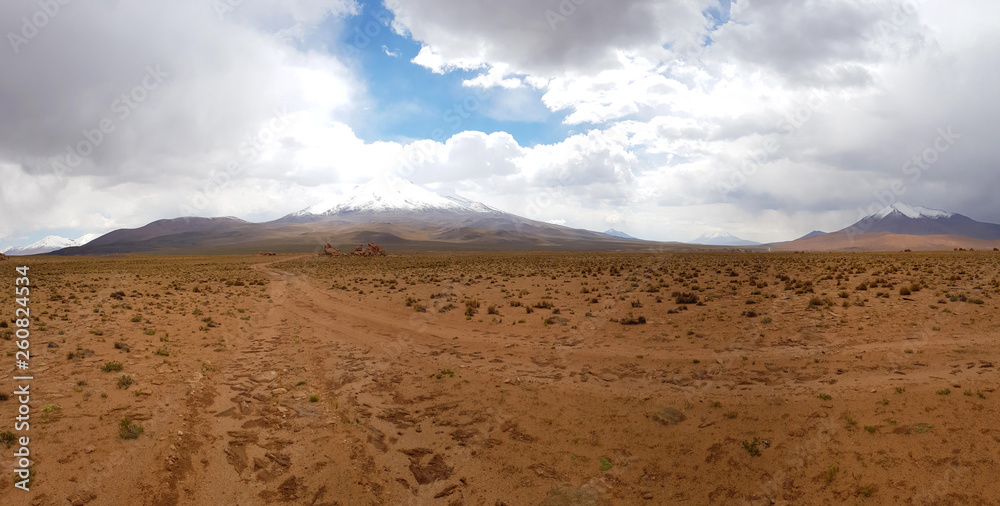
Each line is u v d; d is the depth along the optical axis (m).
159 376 13.16
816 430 8.88
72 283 38.75
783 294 24.73
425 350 16.89
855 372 11.60
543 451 9.08
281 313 25.91
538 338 17.94
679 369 13.08
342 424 10.41
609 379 12.68
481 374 13.70
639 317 20.02
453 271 53.88
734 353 14.19
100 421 9.77
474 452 9.14
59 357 14.58
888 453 7.77
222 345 17.53
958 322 15.77
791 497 7.23
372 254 123.06
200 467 8.36
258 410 11.14
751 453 8.37
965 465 7.17
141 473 7.93
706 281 32.72
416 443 9.55
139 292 32.69
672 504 7.36
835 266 39.75
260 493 7.68
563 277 41.41
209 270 63.41
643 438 9.28
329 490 7.84
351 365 15.09
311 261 95.62
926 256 54.94
